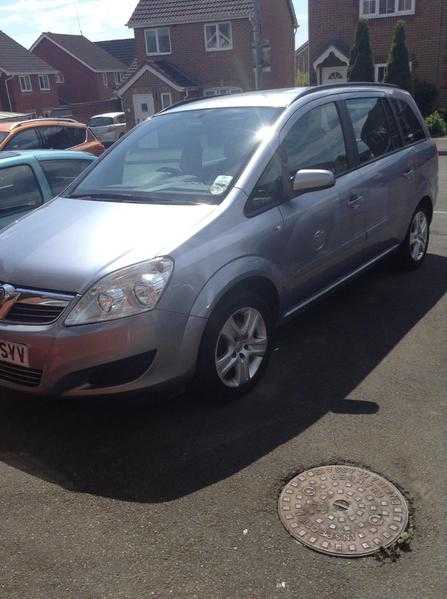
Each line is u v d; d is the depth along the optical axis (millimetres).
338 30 24406
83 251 3342
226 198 3660
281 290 3922
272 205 3855
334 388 3803
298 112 4273
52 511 2826
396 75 22125
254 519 2709
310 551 2516
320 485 2898
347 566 2428
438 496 2787
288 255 3928
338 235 4457
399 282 5688
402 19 23328
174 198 3812
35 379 3248
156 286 3137
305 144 4266
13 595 2371
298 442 3252
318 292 4461
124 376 3182
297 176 3881
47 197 6012
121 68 51281
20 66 41250
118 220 3617
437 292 5387
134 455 3223
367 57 22359
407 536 2553
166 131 4527
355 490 2850
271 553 2514
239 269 3469
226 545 2570
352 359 4180
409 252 5805
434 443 3180
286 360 4203
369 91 5254
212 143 4152
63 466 3164
